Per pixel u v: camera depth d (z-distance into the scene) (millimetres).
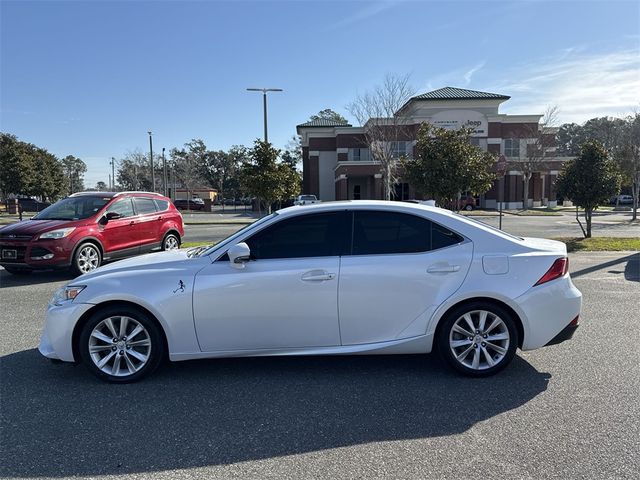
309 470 2977
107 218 10438
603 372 4504
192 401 3984
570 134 96000
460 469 2963
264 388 4238
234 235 4586
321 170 54344
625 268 10125
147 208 11664
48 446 3283
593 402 3877
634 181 26438
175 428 3531
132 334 4371
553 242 4934
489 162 12938
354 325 4336
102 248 10242
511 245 4473
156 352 4363
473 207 43281
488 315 4379
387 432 3445
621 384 4223
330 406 3877
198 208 58312
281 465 3039
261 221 4680
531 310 4312
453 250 4406
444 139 12617
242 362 4875
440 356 4461
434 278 4328
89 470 2996
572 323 4422
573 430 3428
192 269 4359
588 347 5203
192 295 4262
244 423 3600
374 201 4664
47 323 4395
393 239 4449
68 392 4180
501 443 3266
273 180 17266
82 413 3779
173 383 4355
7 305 7516
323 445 3277
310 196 43906
